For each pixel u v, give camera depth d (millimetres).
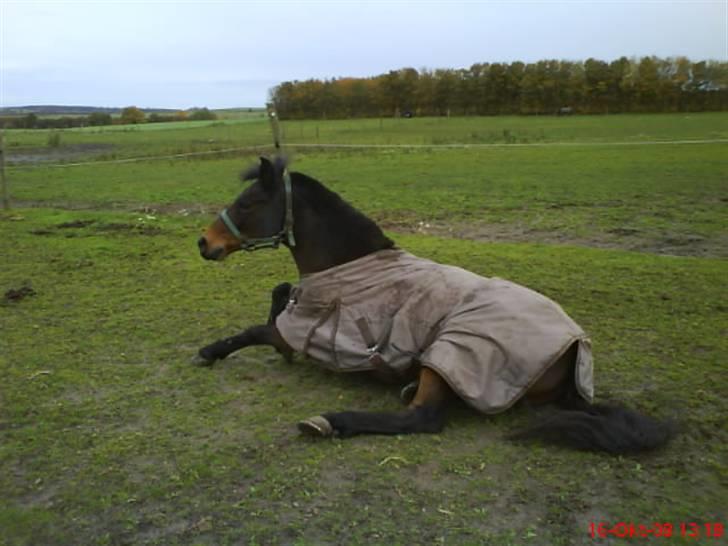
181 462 3723
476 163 20031
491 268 7887
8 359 5336
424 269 4395
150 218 12133
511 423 4109
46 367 5172
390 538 3016
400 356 4156
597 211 11750
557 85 53969
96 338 5816
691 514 3188
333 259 4594
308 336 4469
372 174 18078
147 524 3184
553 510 3221
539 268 7852
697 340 5480
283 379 4898
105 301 6953
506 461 3672
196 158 25281
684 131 30609
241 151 26938
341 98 57500
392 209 12664
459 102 56500
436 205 12938
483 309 4016
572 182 15297
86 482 3555
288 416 4281
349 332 4332
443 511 3215
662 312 6215
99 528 3168
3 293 7359
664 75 51781
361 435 3959
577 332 3973
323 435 3861
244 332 5031
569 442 3752
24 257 9117
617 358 5145
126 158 25984
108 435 4070
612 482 3463
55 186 18062
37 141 38562
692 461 3668
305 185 4637
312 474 3549
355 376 4887
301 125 46688
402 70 57656
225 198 15000
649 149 22500
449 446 3834
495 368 3863
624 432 3666
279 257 8805
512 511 3223
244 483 3498
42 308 6746
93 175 20625
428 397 3996
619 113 52250
